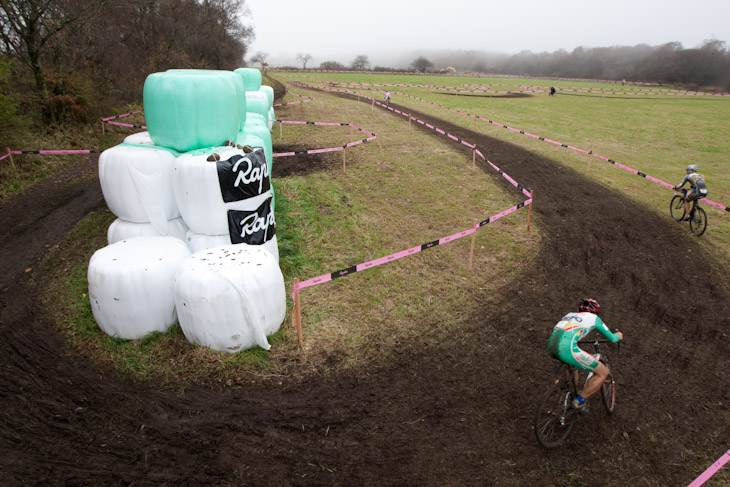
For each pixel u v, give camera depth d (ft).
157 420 15.78
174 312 19.70
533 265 28.17
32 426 15.34
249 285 18.24
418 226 33.78
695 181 32.53
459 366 19.30
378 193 40.57
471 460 14.53
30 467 13.75
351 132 62.08
